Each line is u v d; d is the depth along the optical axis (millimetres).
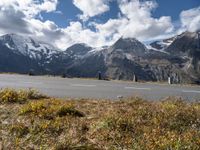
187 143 4480
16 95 7492
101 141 4855
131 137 4914
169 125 5484
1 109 6480
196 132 5051
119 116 5691
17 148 4520
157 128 5238
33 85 12602
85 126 5426
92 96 9320
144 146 4453
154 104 7281
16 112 6238
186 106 6898
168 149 4309
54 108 6227
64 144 4602
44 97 8164
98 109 6762
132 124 5422
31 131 5090
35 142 4766
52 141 4816
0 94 7551
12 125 5324
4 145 4617
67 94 9656
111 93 10406
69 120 5711
